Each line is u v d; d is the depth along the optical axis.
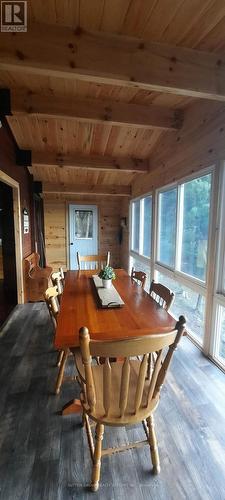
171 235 3.12
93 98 2.45
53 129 3.04
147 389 1.26
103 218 6.21
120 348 0.95
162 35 1.55
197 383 1.90
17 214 3.47
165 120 2.62
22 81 2.19
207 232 2.30
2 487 1.17
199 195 2.43
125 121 2.53
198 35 1.55
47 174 4.48
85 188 4.86
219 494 1.15
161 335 0.98
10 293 3.98
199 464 1.28
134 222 5.01
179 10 1.39
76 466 1.26
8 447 1.37
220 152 1.99
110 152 3.60
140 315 1.54
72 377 1.97
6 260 3.90
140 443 1.24
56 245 6.06
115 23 1.47
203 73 1.67
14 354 2.31
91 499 1.12
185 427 1.50
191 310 2.73
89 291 2.07
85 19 1.44
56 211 5.95
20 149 3.40
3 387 1.85
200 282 2.37
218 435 1.45
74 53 1.48
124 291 2.08
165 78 1.61
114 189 4.95
